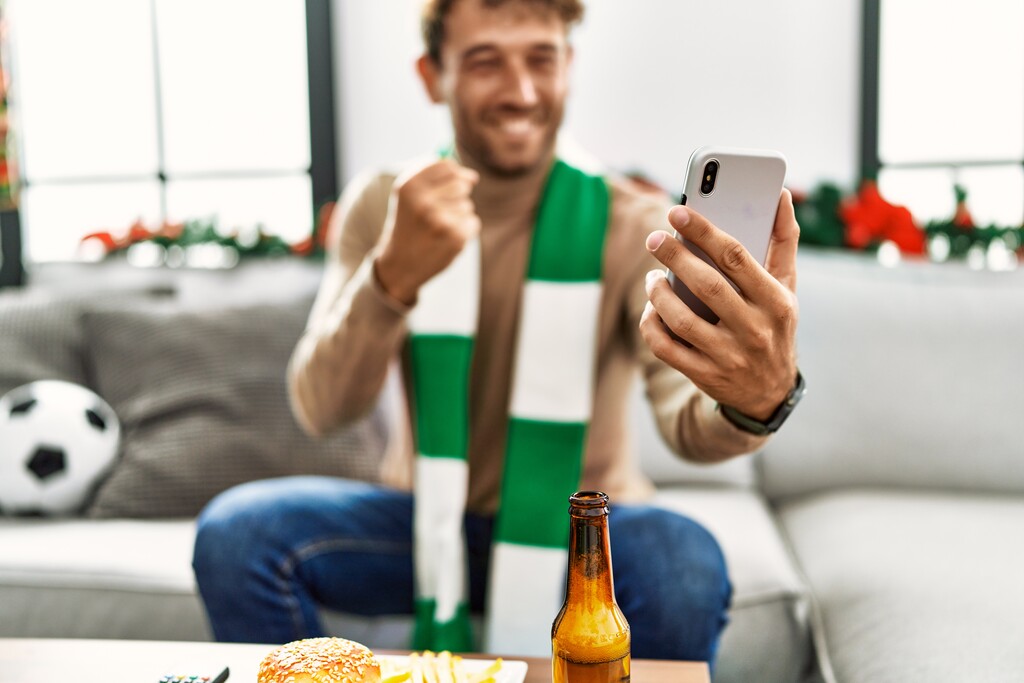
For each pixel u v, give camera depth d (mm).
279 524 1125
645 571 1034
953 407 1691
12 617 1303
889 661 1075
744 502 1646
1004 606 1125
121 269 2172
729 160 748
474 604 1275
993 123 2406
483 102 1211
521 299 1338
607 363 1303
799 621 1231
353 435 1708
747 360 770
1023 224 2184
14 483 1568
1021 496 1650
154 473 1608
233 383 1708
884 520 1478
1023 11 2369
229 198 2709
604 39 2484
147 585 1299
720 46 2445
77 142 2764
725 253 723
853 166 2418
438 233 1013
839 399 1737
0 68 2627
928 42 2414
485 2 1182
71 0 2727
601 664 613
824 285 1818
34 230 2797
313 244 2404
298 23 2617
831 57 2402
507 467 1244
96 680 766
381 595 1214
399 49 2564
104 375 1792
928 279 1841
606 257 1297
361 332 1111
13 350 1800
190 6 2670
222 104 2686
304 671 673
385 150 2594
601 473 1294
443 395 1257
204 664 738
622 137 2496
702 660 1020
